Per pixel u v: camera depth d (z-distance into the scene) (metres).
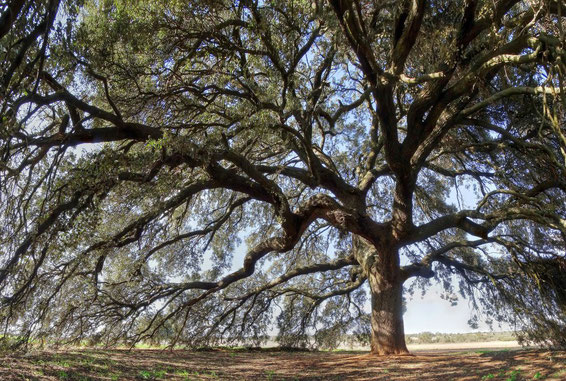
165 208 14.08
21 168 9.79
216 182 14.79
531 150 15.16
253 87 13.19
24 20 7.45
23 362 11.47
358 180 21.33
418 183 22.80
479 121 15.02
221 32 14.35
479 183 19.44
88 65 11.16
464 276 21.16
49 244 10.88
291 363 16.52
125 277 17.67
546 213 13.61
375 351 17.48
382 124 14.79
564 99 9.53
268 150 18.50
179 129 12.99
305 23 13.96
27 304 12.16
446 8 13.29
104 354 15.84
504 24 12.52
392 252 17.22
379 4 13.02
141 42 12.59
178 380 12.01
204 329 21.80
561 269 15.88
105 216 13.28
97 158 11.40
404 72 14.80
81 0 9.00
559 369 10.15
